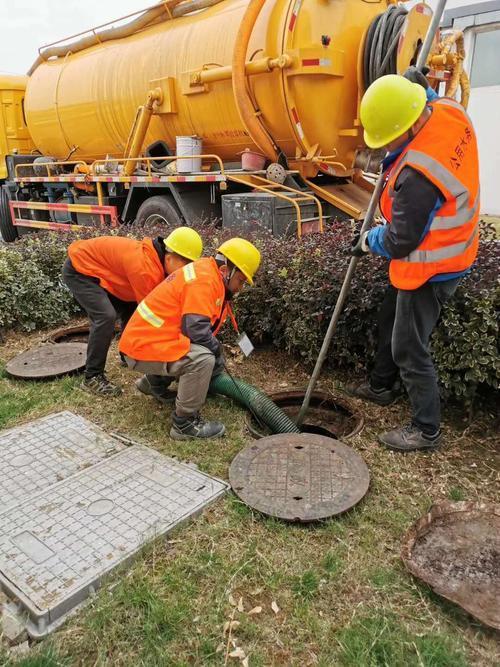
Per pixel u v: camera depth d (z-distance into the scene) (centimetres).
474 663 184
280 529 245
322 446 303
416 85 253
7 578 216
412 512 257
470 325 306
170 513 253
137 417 355
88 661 188
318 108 584
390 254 270
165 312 309
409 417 344
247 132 648
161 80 704
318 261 381
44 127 971
